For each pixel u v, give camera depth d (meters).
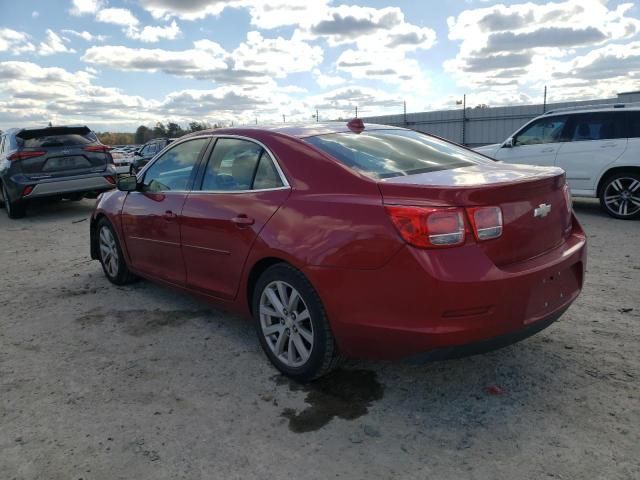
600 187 8.83
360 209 2.98
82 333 4.40
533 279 2.91
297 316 3.36
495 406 3.09
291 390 3.37
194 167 4.34
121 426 3.02
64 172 10.74
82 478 2.59
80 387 3.48
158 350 4.02
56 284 5.86
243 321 4.57
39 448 2.83
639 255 6.18
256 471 2.60
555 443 2.72
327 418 3.04
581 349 3.74
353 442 2.81
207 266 4.05
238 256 3.69
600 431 2.80
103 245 5.74
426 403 3.16
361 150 3.55
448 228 2.74
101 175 11.03
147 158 20.59
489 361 3.63
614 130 8.63
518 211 2.96
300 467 2.62
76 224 10.05
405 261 2.78
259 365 3.73
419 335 2.78
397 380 3.44
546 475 2.49
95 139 11.29
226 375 3.59
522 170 3.41
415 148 3.83
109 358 3.91
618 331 4.02
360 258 2.93
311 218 3.20
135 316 4.75
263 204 3.53
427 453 2.70
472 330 2.76
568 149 9.05
